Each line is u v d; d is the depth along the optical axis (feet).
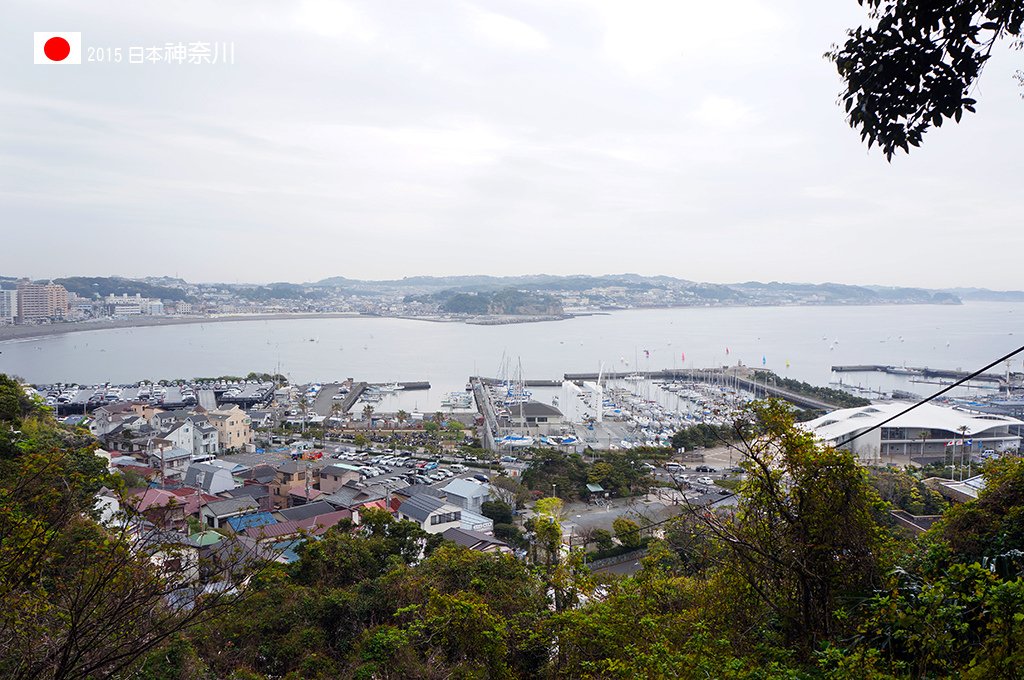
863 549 20.01
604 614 24.72
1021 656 13.10
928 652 15.96
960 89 13.10
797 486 20.65
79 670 14.48
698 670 18.47
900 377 284.61
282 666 33.60
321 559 47.70
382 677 29.86
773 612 21.70
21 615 15.25
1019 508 21.63
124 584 15.61
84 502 19.27
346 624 37.29
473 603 31.50
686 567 30.94
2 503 16.06
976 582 16.28
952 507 24.34
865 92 13.73
